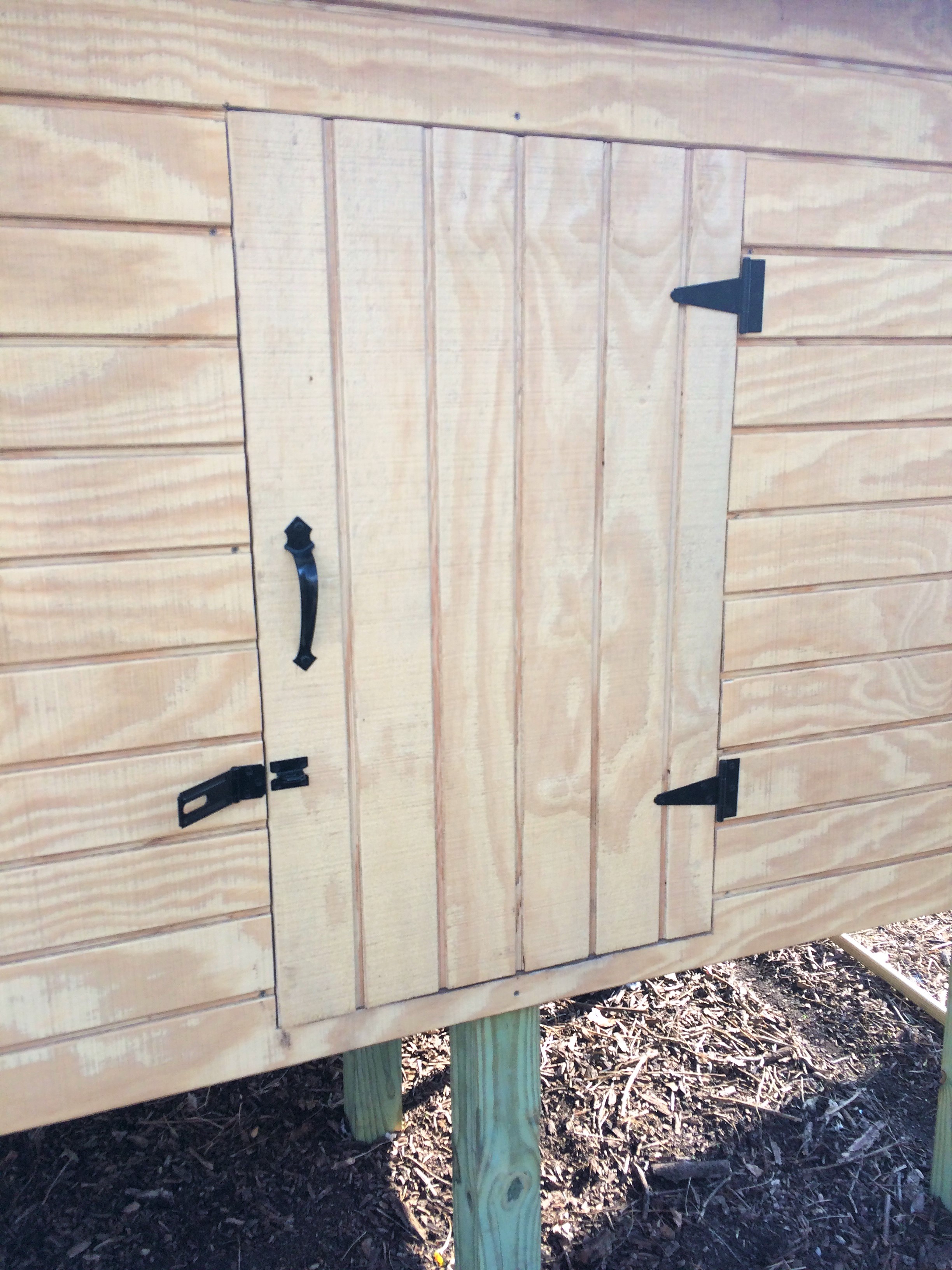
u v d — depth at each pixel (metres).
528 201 1.41
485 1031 1.74
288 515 1.37
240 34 1.24
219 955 1.47
